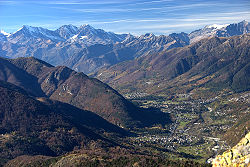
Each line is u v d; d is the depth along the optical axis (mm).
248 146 81312
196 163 178875
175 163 186250
